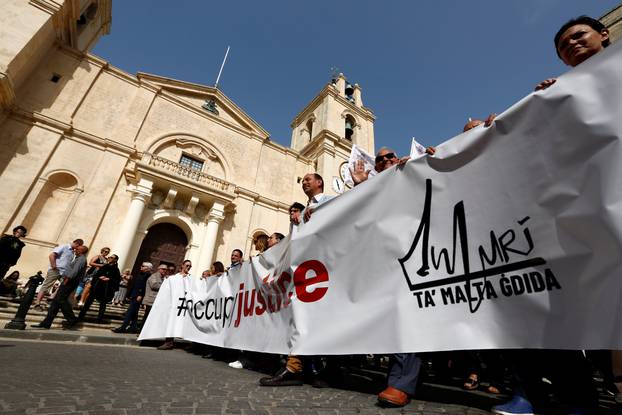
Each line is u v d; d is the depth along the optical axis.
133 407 1.56
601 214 1.28
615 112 1.37
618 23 5.68
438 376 4.27
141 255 13.62
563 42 2.18
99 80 14.70
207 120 17.84
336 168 21.16
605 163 1.33
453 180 2.02
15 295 8.83
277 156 20.11
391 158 3.32
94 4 17.25
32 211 11.44
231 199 15.56
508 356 1.84
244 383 2.59
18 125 11.88
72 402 1.57
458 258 1.83
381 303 2.11
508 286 1.57
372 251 2.32
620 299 1.16
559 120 1.55
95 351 4.20
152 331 5.61
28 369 2.43
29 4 12.05
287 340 2.80
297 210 3.36
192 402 1.74
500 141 1.82
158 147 15.37
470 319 1.66
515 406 1.66
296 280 2.82
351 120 25.52
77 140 13.02
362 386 2.83
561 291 1.36
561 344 1.29
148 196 13.44
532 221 1.55
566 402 1.59
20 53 11.31
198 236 14.84
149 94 16.02
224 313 4.40
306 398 2.07
